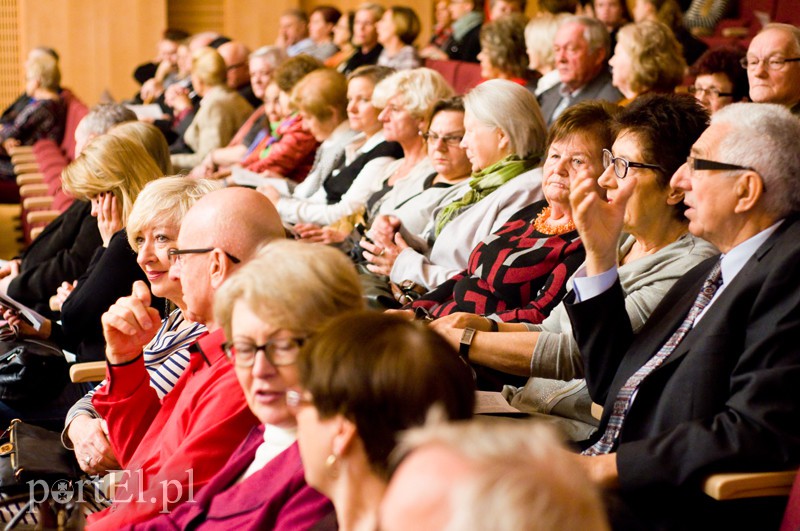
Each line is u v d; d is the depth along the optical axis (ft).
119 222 13.53
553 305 11.25
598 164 11.12
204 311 9.07
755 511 7.62
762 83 14.30
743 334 7.76
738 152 7.90
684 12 28.53
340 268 6.83
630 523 7.41
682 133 9.33
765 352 7.47
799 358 7.41
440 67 25.13
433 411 3.42
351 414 5.25
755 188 7.85
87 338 13.23
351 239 16.17
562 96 19.17
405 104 16.62
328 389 5.30
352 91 18.66
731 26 27.58
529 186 13.28
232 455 7.91
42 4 42.24
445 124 15.06
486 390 10.85
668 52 16.30
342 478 5.35
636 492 7.51
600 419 9.21
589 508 3.00
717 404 7.76
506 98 13.55
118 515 8.34
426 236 14.66
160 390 9.93
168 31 35.91
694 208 8.17
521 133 13.55
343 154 19.72
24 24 42.24
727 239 8.13
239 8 42.96
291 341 6.68
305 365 5.44
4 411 12.50
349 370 5.27
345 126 20.11
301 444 5.57
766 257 7.75
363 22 29.45
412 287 13.66
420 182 15.96
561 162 11.28
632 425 8.17
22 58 42.57
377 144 18.58
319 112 19.93
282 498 6.94
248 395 6.96
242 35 43.09
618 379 8.63
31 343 12.87
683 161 9.33
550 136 11.51
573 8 23.94
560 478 3.01
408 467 3.20
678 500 7.62
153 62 38.47
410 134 16.85
